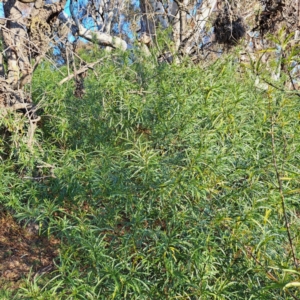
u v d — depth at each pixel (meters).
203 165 3.03
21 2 4.39
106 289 2.76
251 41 6.19
